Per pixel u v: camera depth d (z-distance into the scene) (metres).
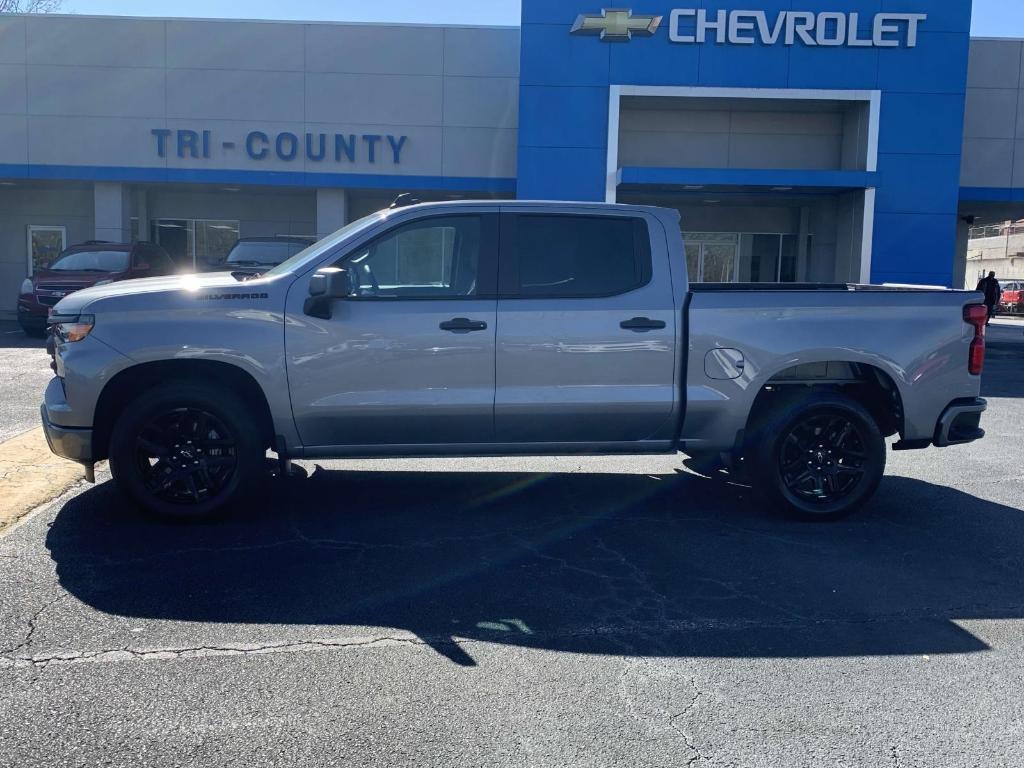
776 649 4.36
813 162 20.94
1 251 24.45
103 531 6.02
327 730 3.56
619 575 5.35
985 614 4.83
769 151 20.95
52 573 5.25
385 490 7.23
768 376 6.32
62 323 6.00
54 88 21.42
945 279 19.33
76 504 6.61
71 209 24.38
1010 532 6.31
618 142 19.72
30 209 24.36
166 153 21.61
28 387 11.40
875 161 19.14
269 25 21.42
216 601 4.87
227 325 5.95
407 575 5.30
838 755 3.42
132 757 3.36
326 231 22.27
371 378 6.05
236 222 24.41
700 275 23.53
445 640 4.42
